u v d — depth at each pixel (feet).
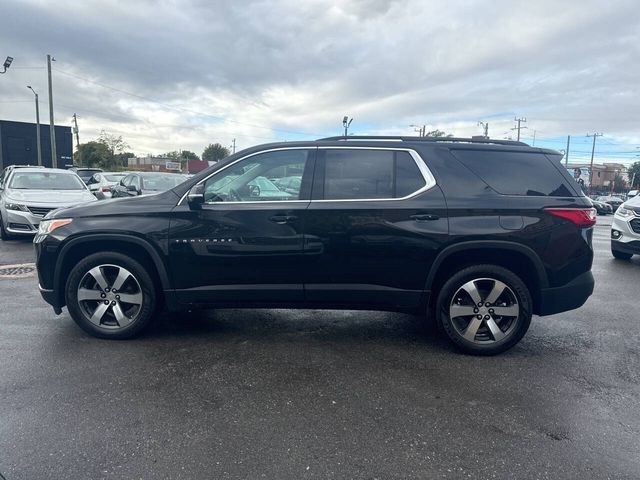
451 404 10.89
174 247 13.85
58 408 10.36
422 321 17.16
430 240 13.42
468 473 8.38
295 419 10.09
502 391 11.59
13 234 33.81
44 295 14.53
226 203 13.93
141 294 14.33
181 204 14.02
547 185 13.89
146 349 13.88
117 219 14.03
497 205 13.46
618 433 9.76
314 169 13.99
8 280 22.52
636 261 31.76
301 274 13.84
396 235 13.48
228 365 12.85
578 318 17.94
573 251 13.58
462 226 13.38
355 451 8.98
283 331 15.78
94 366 12.59
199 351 13.82
